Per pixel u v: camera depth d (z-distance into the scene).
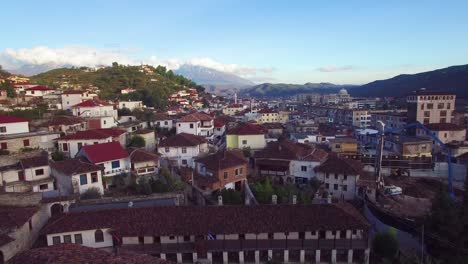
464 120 120.44
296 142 81.25
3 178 47.53
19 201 41.09
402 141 82.31
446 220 38.69
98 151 54.53
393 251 38.78
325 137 97.81
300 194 52.69
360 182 58.31
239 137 79.44
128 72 190.88
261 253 39.41
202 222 38.03
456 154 77.62
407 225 45.00
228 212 39.69
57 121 71.62
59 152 60.78
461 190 61.75
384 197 57.19
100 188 50.06
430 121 108.50
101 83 163.25
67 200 43.22
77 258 19.69
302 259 38.31
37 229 39.38
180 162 67.62
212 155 62.41
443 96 107.50
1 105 85.62
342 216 38.81
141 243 37.50
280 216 39.03
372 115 143.50
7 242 31.73
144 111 111.75
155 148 78.12
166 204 44.69
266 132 94.31
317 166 62.25
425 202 55.53
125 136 75.00
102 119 79.50
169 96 163.38
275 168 65.50
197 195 55.28
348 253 38.22
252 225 37.62
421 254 38.03
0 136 57.28
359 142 88.88
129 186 52.94
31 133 60.94
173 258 38.28
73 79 169.88
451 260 35.91
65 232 36.22
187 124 85.94
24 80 136.75
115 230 36.75
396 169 72.75
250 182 61.78
